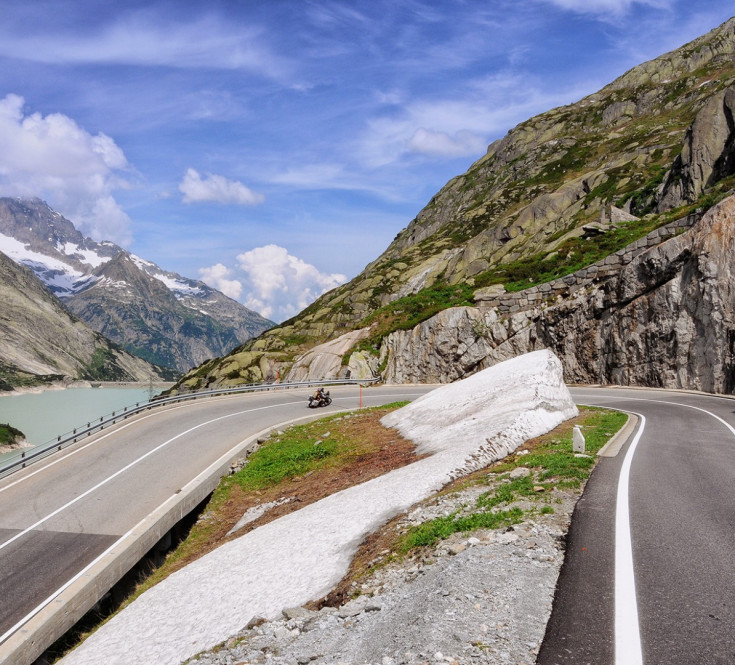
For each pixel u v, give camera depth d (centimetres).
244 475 2009
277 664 545
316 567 847
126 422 2780
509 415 1569
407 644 475
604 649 418
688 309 2920
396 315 4897
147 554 1535
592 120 13950
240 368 6138
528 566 594
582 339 3550
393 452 1745
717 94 5603
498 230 8844
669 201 5669
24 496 1766
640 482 920
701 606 475
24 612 1095
